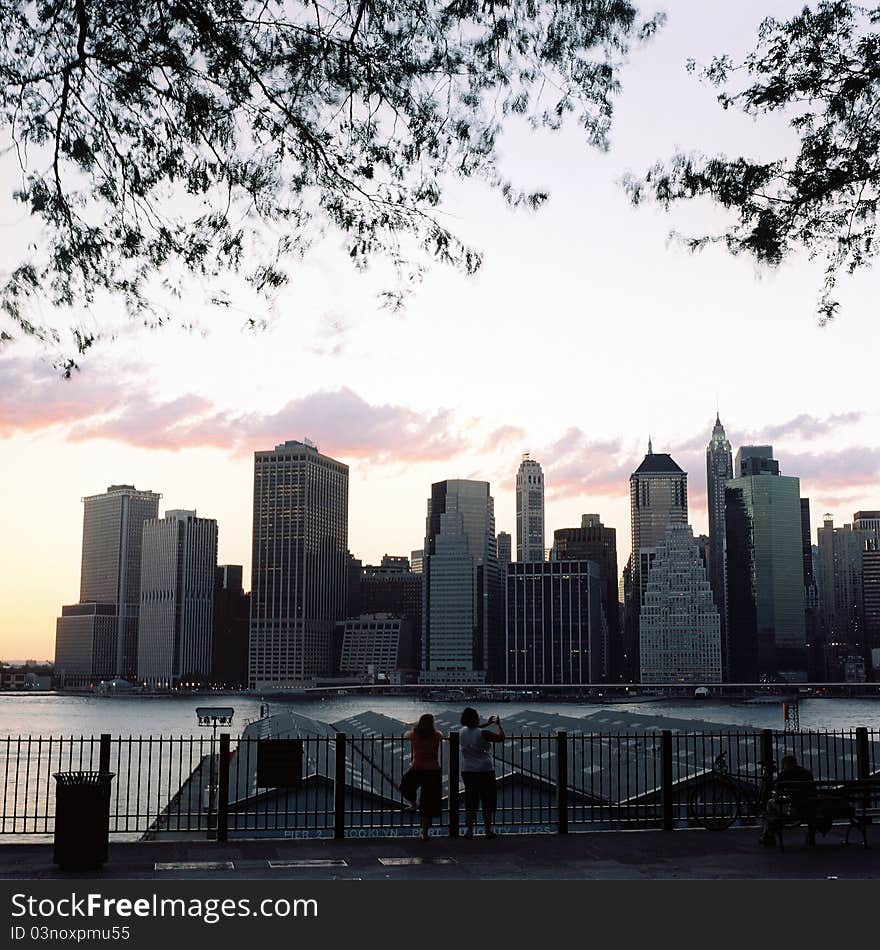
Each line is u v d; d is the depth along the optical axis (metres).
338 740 21.16
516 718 88.69
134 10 14.30
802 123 16.86
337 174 15.35
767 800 20.86
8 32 14.49
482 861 18.17
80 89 15.00
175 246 15.60
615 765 41.09
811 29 16.30
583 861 18.23
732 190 16.73
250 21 14.52
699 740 44.31
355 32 14.62
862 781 20.22
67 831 17.25
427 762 20.70
